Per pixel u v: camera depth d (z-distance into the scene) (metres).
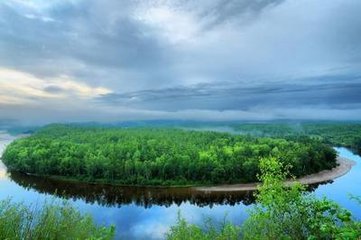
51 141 188.62
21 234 12.91
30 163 142.88
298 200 12.37
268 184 13.54
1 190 111.06
